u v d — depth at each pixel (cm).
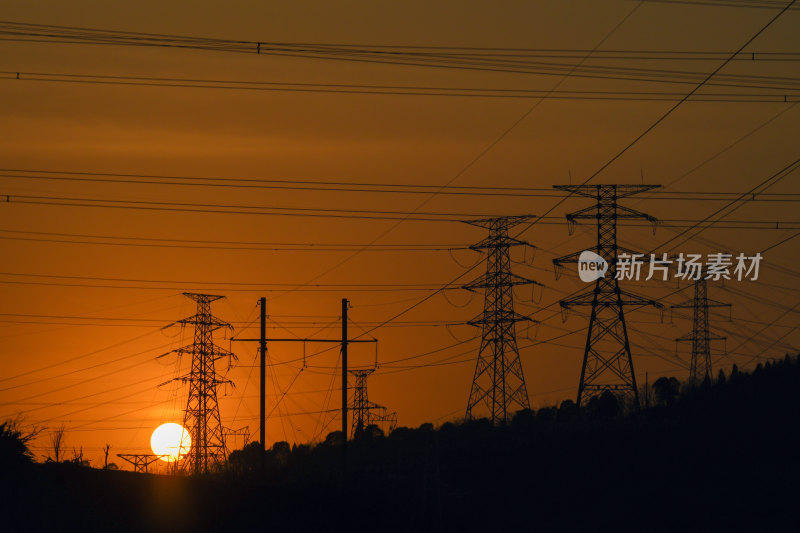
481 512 10175
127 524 9525
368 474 12206
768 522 8969
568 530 9312
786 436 12425
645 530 9100
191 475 12144
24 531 9012
